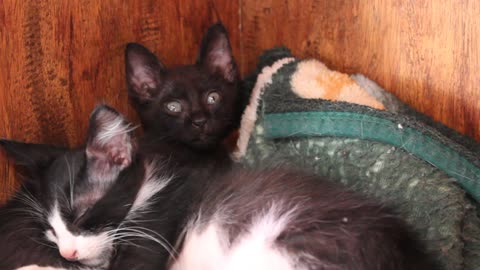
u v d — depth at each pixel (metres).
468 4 0.58
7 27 0.53
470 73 0.58
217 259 0.52
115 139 0.53
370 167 0.56
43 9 0.55
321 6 0.65
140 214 0.53
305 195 0.52
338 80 0.61
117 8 0.60
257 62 0.69
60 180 0.52
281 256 0.50
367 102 0.60
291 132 0.59
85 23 0.58
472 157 0.55
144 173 0.54
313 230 0.50
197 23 0.66
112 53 0.60
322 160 0.57
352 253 0.49
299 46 0.67
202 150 0.62
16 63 0.54
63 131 0.58
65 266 0.52
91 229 0.52
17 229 0.52
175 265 0.53
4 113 0.54
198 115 0.62
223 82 0.64
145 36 0.63
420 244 0.51
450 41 0.59
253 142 0.60
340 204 0.51
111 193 0.53
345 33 0.64
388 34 0.62
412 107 0.61
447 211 0.53
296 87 0.62
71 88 0.58
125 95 0.63
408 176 0.55
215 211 0.53
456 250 0.53
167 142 0.61
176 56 0.65
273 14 0.67
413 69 0.61
